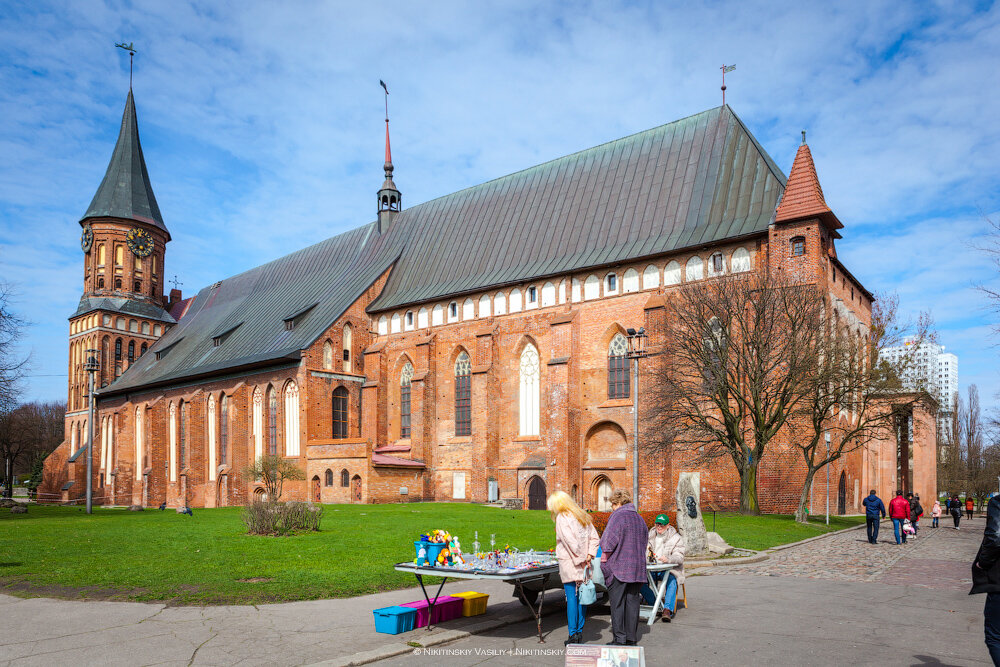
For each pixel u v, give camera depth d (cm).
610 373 4472
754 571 1822
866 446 4741
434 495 5331
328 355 5722
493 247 5500
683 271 4206
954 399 7906
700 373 3550
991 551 745
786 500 3603
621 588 983
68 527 2942
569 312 4691
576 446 4512
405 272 6131
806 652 1038
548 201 5375
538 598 1368
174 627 1166
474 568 1145
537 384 4869
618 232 4684
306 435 5491
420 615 1183
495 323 5131
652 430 3747
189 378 6831
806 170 3800
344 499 5047
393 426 5797
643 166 4881
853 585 1605
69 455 9031
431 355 5478
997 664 747
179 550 2050
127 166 9225
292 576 1594
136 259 9144
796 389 3375
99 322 8725
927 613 1293
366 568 1719
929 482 5247
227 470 6259
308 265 7619
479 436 4997
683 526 2022
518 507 4644
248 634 1121
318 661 976
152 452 7200
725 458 3834
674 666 974
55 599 1388
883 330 4631
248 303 8019
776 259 3806
